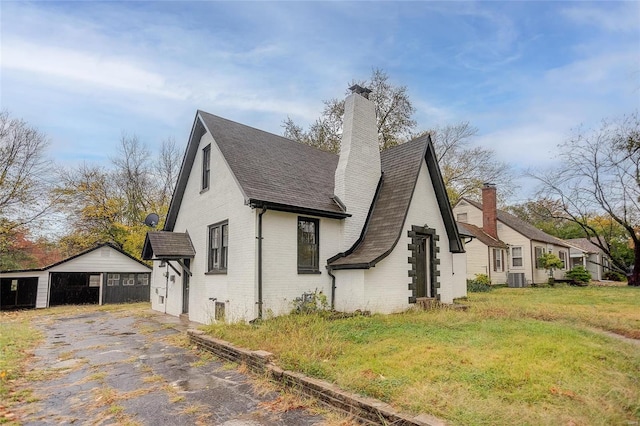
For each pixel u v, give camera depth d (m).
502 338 6.57
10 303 21.27
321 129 28.77
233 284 10.13
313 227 10.88
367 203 12.12
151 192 32.19
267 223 9.73
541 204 26.41
